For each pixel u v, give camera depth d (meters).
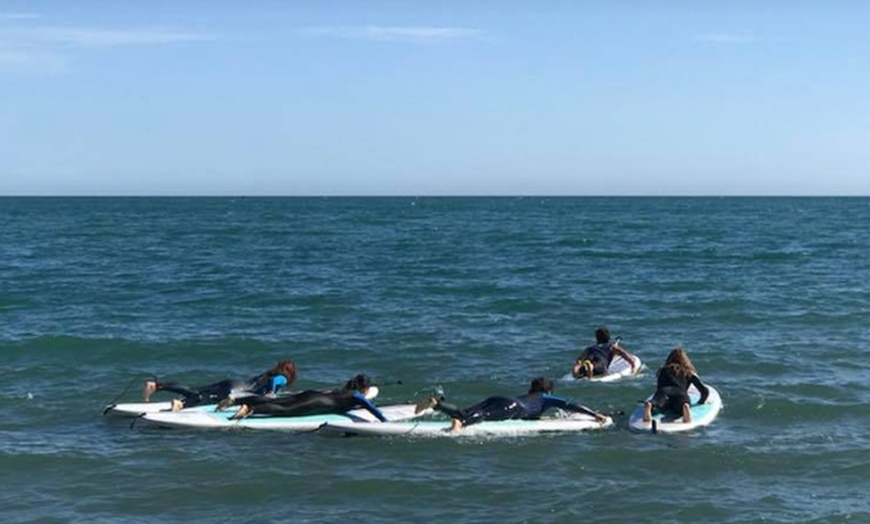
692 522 10.44
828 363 19.09
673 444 13.48
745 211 144.12
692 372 14.95
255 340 21.56
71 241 59.81
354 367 19.00
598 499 11.20
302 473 12.20
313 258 45.78
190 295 30.08
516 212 138.00
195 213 131.50
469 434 13.99
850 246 53.84
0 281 33.59
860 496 11.27
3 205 187.88
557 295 30.03
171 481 11.84
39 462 12.52
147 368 18.89
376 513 10.78
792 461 12.65
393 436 13.97
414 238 64.31
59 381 17.61
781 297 29.36
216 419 14.45
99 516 10.60
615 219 105.19
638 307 27.34
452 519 10.58
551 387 14.94
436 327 23.72
